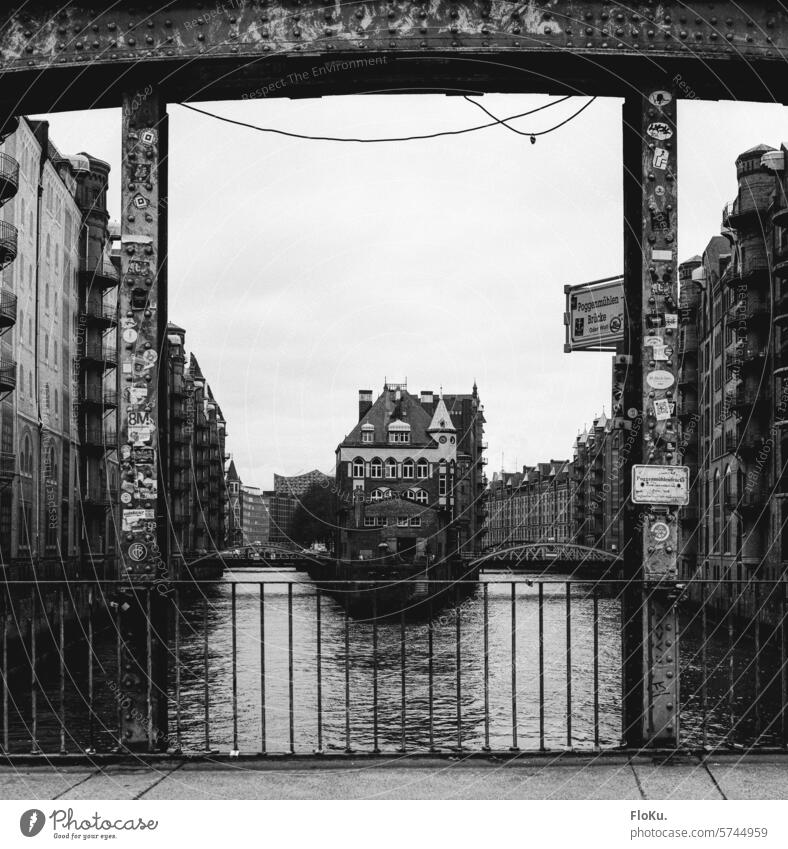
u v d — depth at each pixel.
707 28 6.27
